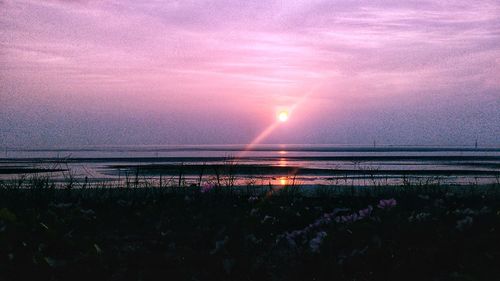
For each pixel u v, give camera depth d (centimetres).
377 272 539
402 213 691
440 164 6831
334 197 1331
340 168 5269
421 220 635
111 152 16325
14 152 17350
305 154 13775
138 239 801
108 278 586
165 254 658
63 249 704
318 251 593
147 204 1113
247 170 4634
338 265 555
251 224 852
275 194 1319
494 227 597
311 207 1105
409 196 1174
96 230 872
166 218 929
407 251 555
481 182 2756
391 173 4356
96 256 639
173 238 768
